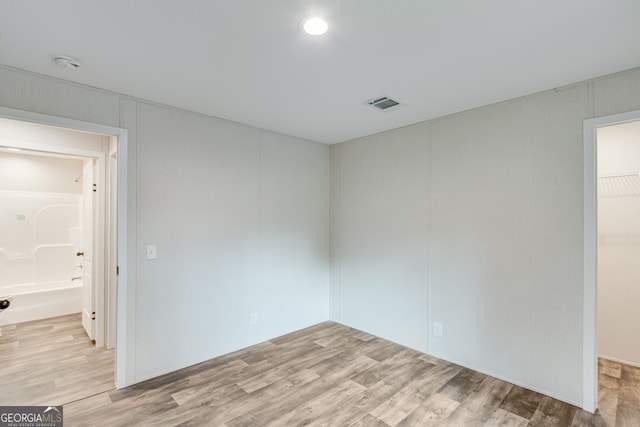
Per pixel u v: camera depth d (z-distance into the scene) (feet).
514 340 8.75
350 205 13.34
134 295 8.69
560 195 7.98
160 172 9.20
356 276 13.07
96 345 11.29
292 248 12.74
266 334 11.85
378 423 7.13
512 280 8.78
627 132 10.52
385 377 9.15
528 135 8.52
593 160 7.49
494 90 8.22
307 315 13.33
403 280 11.37
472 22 5.37
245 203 11.21
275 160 12.15
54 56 6.54
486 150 9.30
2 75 6.91
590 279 7.50
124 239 8.49
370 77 7.50
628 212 10.44
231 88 8.16
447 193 10.18
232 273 10.84
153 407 7.66
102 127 8.18
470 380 8.97
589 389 7.50
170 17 5.23
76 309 15.15
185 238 9.70
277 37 5.84
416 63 6.83
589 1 4.79
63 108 7.64
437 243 10.42
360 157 12.96
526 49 6.24
